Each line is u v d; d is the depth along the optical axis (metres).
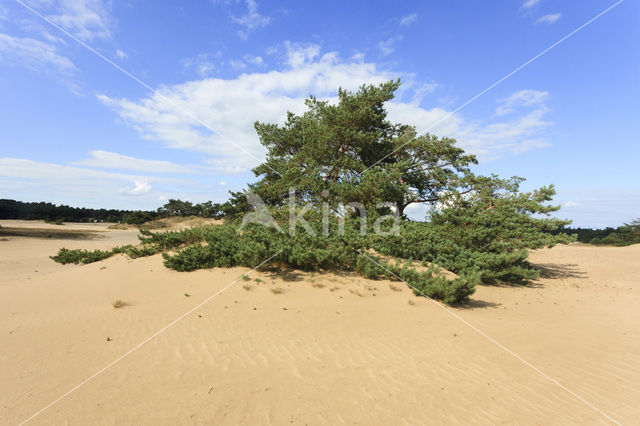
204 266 9.91
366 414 3.75
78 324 6.30
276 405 3.85
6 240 32.19
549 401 4.19
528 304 9.49
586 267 17.97
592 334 6.95
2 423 3.38
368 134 19.27
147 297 7.88
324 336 6.05
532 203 15.77
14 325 6.23
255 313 6.98
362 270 9.84
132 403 3.79
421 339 6.12
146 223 58.50
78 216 89.62
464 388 4.42
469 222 13.77
